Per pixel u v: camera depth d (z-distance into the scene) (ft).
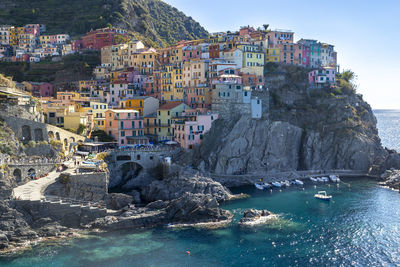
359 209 371.35
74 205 299.58
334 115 566.77
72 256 256.11
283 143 515.50
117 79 613.11
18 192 298.56
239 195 411.54
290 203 388.37
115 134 470.80
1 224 267.59
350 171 535.60
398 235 309.22
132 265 248.93
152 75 609.01
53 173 346.33
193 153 459.32
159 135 508.12
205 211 329.93
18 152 344.90
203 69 547.08
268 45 637.30
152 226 313.12
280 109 555.69
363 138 549.95
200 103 533.14
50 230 281.13
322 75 615.98
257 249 279.69
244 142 485.97
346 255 275.18
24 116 388.37
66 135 417.69
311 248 284.41
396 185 456.45
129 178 444.55
